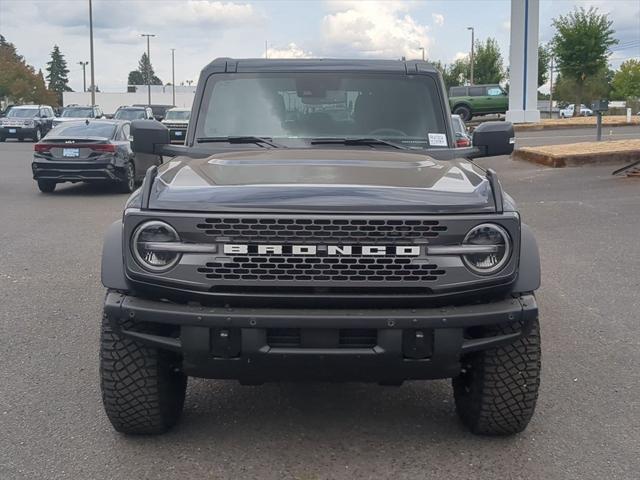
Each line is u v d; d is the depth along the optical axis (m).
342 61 5.52
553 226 11.28
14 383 5.16
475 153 5.16
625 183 15.75
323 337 3.65
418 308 3.71
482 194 3.83
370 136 5.30
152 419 4.16
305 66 5.47
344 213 3.62
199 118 5.38
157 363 4.05
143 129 5.16
